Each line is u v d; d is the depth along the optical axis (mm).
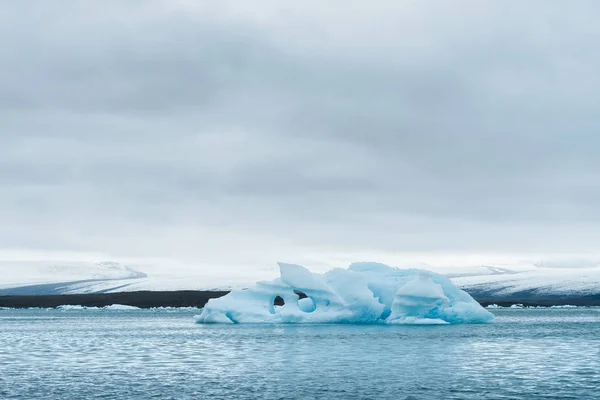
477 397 33375
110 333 82125
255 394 34469
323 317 82688
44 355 54219
